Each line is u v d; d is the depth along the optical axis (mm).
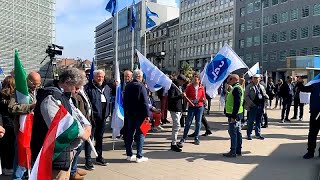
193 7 101062
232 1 84438
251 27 75875
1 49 33531
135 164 7754
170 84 9219
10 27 34688
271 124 14812
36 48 38750
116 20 22156
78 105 6328
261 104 10828
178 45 108375
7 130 6516
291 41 64562
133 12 25672
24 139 5520
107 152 8945
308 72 41844
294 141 10688
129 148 8070
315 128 8430
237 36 80875
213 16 92188
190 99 9664
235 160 8227
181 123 13406
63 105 3928
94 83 7473
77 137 3820
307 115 18609
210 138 11031
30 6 37562
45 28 40344
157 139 10719
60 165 3857
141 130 7895
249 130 10852
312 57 42094
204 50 95938
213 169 7398
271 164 7875
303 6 61969
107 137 11102
